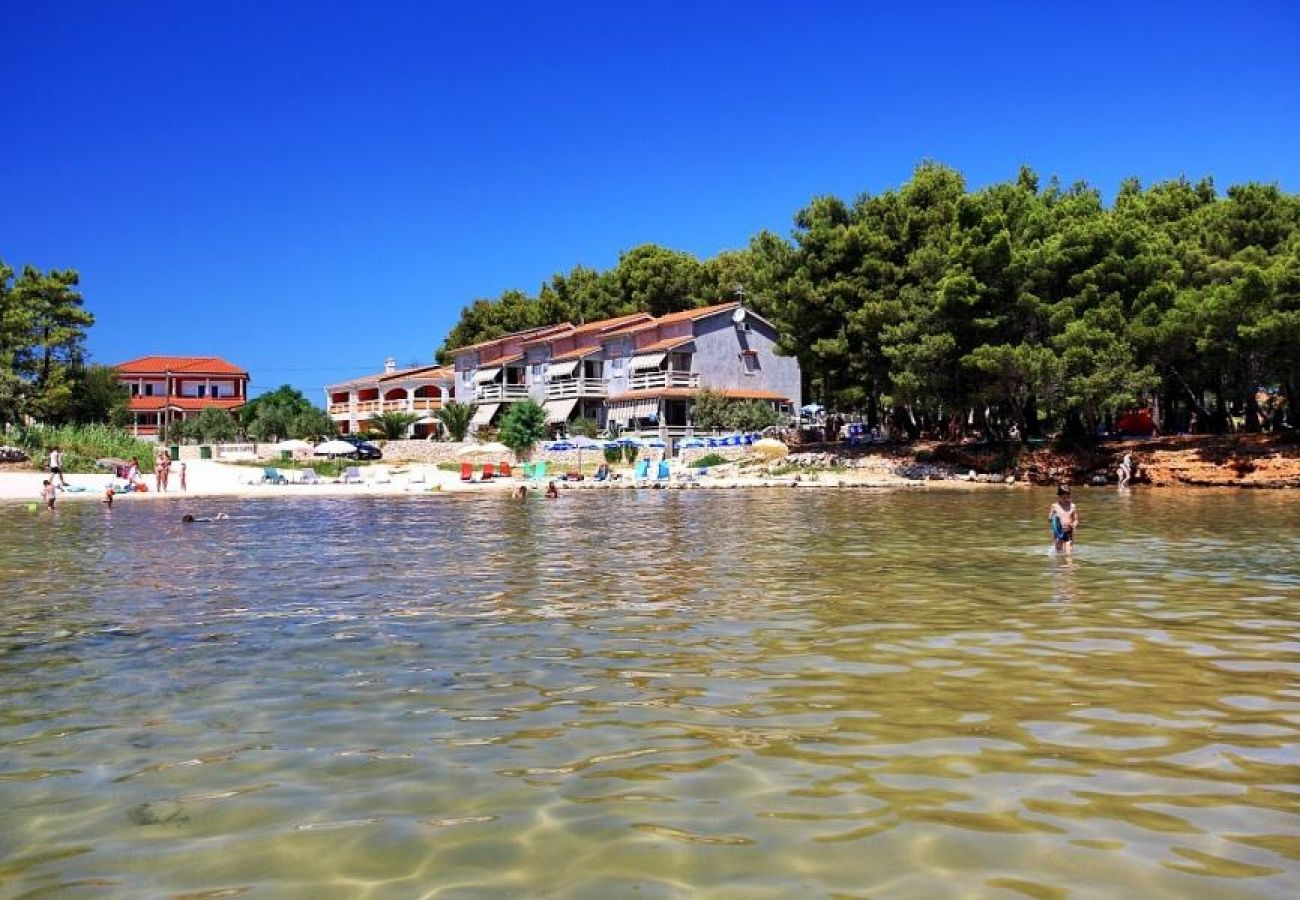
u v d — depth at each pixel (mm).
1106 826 4965
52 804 5441
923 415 61719
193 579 14953
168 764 6105
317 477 50812
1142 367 45812
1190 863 4512
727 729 6734
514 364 83625
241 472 54531
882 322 51406
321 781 5766
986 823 5012
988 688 7812
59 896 4324
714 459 54938
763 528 23641
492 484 48750
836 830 4941
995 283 46531
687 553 18203
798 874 4438
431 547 19781
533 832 4969
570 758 6141
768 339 74125
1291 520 24609
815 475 48562
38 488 41406
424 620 11141
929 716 7008
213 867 4609
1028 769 5840
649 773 5844
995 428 57281
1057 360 43219
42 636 10305
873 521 25391
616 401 72250
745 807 5270
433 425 85812
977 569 15477
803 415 76125
